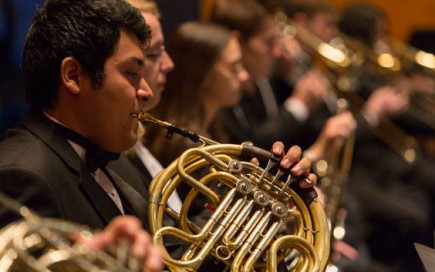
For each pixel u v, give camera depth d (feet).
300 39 17.60
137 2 10.19
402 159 18.70
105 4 7.69
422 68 19.45
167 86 12.25
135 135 7.96
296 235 8.04
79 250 5.59
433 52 20.63
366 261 14.89
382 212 18.01
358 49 18.81
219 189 9.13
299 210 8.23
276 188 8.16
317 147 15.08
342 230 13.61
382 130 18.65
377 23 19.51
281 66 17.52
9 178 7.22
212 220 7.81
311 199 8.26
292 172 8.19
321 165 14.61
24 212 5.85
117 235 5.81
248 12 15.26
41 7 7.97
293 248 8.21
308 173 8.31
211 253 7.74
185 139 11.28
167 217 9.39
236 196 8.02
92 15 7.65
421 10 23.93
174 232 7.68
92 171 7.92
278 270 8.20
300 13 18.26
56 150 7.64
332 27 18.54
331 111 17.15
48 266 5.55
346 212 15.46
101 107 7.73
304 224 8.20
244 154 8.34
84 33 7.63
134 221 5.83
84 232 5.72
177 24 17.72
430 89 19.36
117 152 8.01
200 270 8.31
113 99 7.72
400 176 18.62
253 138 16.02
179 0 17.70
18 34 14.87
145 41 7.93
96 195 7.73
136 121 7.94
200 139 8.41
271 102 16.56
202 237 7.74
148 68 10.18
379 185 18.51
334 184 14.30
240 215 7.88
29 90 7.85
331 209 13.75
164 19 17.57
